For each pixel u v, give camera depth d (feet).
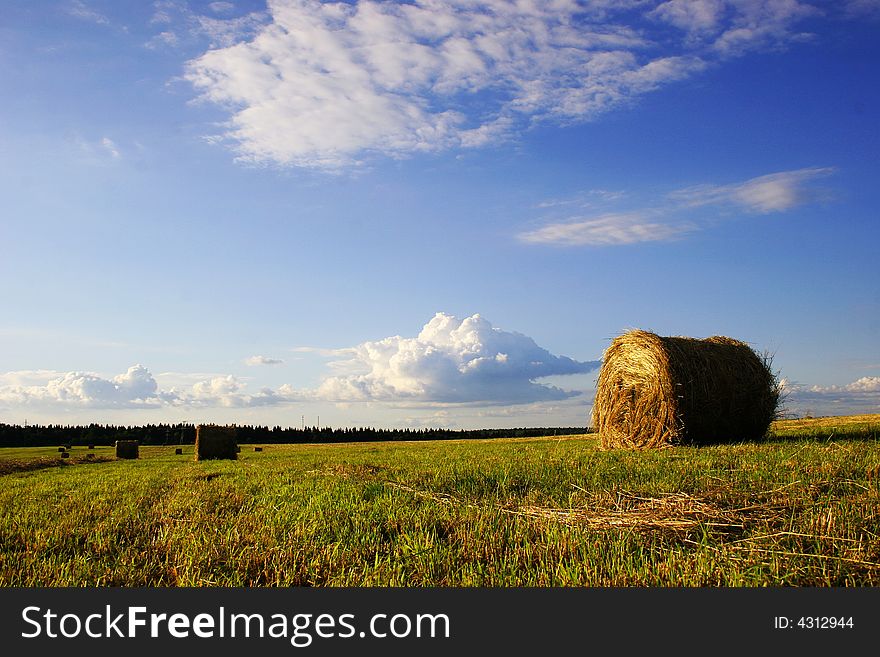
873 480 31.65
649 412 63.82
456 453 67.00
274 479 48.32
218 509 33.60
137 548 25.17
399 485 37.55
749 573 18.75
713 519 24.80
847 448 45.93
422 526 25.48
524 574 19.51
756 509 25.98
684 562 19.66
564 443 88.94
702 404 61.77
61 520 31.55
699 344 65.10
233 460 91.15
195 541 24.54
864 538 21.34
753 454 45.57
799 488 29.55
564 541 21.97
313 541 24.17
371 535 24.57
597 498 29.19
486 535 23.32
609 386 67.67
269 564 21.80
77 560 23.17
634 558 20.44
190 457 126.00
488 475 40.01
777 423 96.73
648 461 45.24
